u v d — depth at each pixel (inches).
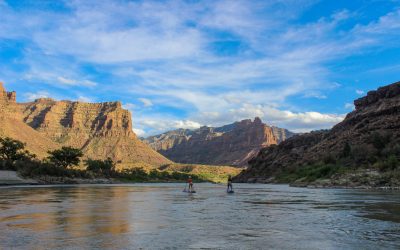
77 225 753.0
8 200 1524.4
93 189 3139.8
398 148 4220.0
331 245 552.1
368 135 5629.9
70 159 7204.7
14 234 638.5
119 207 1195.9
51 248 519.2
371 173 3673.7
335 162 4899.1
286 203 1402.6
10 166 5457.7
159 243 562.6
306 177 4906.5
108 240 585.3
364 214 973.8
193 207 1213.1
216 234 646.5
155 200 1587.1
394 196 1879.9
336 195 2025.1
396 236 628.7
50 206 1216.8
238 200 1610.5
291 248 530.6
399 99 6338.6
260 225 762.8
